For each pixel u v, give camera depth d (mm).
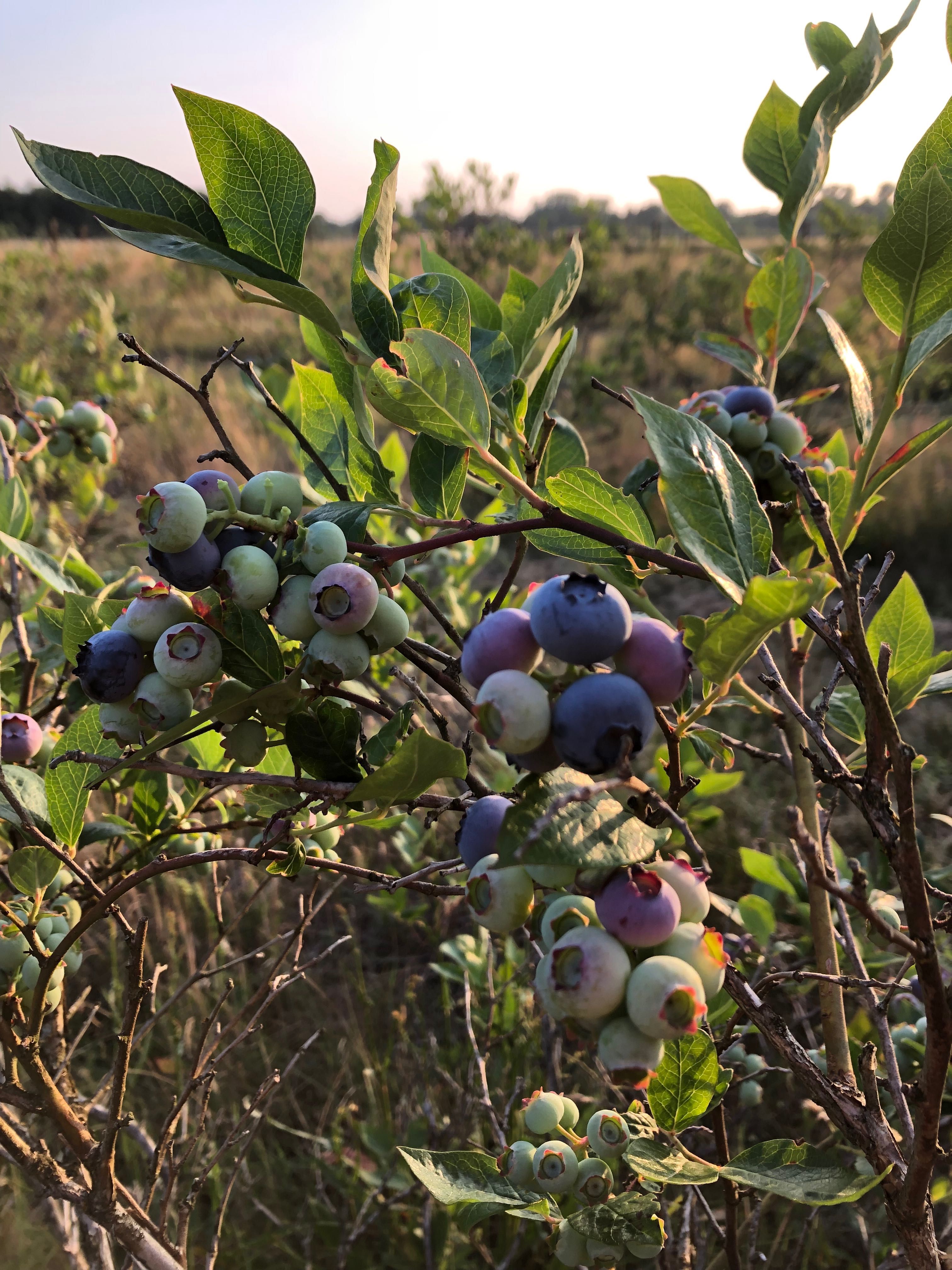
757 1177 984
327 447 1568
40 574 1667
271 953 3822
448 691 1377
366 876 1364
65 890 1723
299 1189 3301
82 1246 2621
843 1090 1127
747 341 1852
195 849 2045
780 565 1214
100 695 1116
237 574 1066
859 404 1041
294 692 1106
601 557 1169
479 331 1479
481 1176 1298
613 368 14422
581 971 814
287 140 1144
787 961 2633
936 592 8016
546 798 828
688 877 876
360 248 1188
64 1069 1801
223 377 12984
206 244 1138
